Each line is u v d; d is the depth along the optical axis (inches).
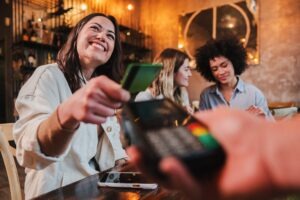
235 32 205.9
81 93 19.5
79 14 193.8
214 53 78.0
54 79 48.0
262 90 199.9
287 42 190.7
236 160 10.6
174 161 9.5
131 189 31.5
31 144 26.9
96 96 18.0
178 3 233.1
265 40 197.9
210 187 9.9
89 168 47.9
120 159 53.9
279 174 9.9
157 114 13.9
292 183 9.8
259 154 10.6
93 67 57.2
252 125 12.2
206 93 84.6
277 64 194.2
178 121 13.1
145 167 10.6
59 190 31.4
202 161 10.1
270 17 196.2
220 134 11.9
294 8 188.5
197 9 223.3
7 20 153.9
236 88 79.1
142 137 11.5
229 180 10.0
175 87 85.7
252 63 201.2
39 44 157.1
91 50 53.4
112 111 18.4
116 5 229.6
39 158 28.0
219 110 13.9
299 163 9.9
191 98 223.0
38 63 164.2
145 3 249.4
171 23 237.0
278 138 10.9
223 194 9.9
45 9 171.5
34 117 35.6
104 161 53.5
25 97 41.1
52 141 25.4
